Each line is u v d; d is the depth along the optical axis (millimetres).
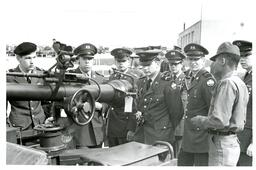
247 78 2311
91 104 1569
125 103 1938
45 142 1494
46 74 1497
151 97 2582
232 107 1813
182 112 2551
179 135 2812
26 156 1304
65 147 1568
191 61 2465
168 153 1535
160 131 2506
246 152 2199
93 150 1544
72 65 1474
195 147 2316
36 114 2273
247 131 2201
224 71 1924
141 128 2688
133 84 2078
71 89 1591
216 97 1814
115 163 1282
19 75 1489
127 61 2846
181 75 2811
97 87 1749
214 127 1783
